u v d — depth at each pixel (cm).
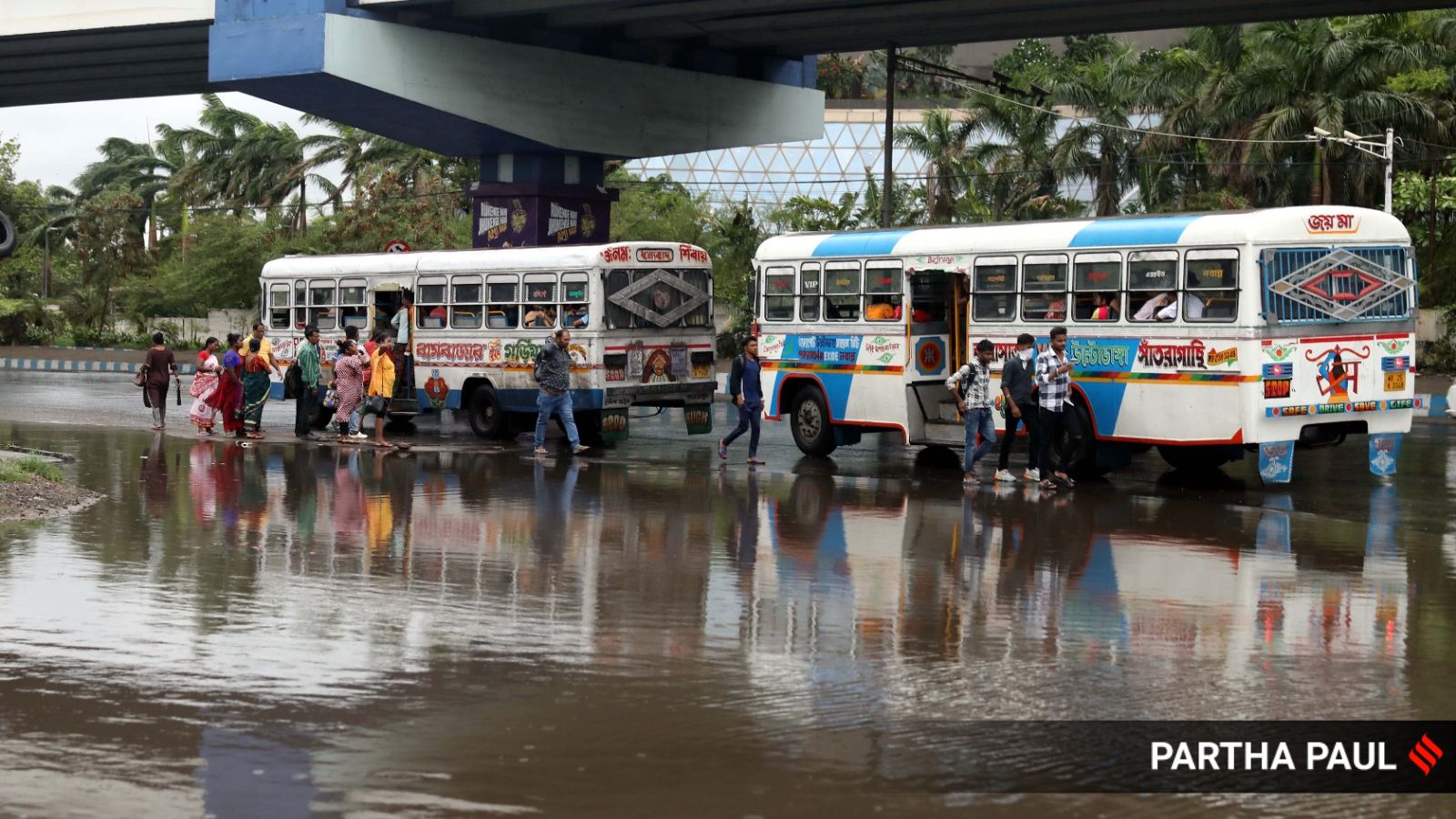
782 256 2277
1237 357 1745
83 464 2012
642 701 818
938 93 9294
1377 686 862
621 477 1934
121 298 7144
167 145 7362
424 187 6006
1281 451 1766
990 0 3259
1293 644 964
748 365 2103
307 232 6300
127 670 870
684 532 1433
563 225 3975
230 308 6512
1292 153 4472
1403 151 4422
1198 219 1795
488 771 697
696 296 2508
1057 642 965
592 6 3403
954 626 1011
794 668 893
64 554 1259
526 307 2455
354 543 1341
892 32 3728
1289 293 1758
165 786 671
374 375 2350
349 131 6406
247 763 704
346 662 896
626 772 698
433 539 1375
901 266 2109
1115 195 5166
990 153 5378
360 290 2736
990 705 816
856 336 2169
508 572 1200
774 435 2670
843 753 731
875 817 641
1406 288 1869
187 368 5138
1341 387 1811
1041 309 1952
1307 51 4425
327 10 3316
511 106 3641
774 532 1437
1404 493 1783
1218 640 975
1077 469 1941
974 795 672
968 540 1395
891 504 1662
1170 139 4884
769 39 3903
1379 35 4403
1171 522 1519
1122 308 1861
